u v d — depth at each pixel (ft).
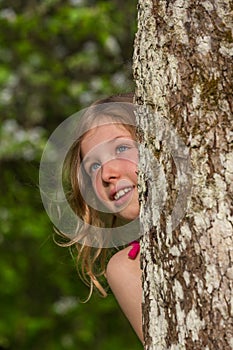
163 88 7.12
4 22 30.17
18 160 29.66
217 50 6.95
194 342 6.66
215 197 6.72
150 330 7.13
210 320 6.59
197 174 6.81
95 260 11.44
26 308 30.91
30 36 31.81
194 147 6.85
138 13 7.69
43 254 29.94
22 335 29.94
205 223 6.72
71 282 29.63
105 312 30.19
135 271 9.82
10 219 29.94
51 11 30.99
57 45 32.45
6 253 30.78
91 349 31.09
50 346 30.48
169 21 7.16
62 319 30.89
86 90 30.22
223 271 6.59
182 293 6.79
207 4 7.06
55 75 31.99
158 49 7.19
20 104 32.24
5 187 29.99
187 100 6.95
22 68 31.86
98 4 29.48
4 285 30.73
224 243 6.63
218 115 6.83
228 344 6.49
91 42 32.14
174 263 6.88
